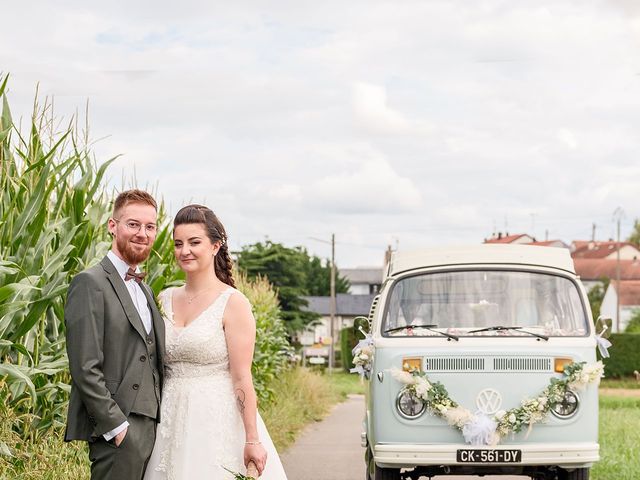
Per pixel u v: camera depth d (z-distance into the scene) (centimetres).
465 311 892
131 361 514
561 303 894
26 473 741
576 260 12656
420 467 892
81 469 790
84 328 504
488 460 837
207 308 543
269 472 556
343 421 2106
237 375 539
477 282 903
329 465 1266
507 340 861
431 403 848
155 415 520
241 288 1872
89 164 934
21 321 838
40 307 819
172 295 556
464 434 841
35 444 815
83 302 507
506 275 905
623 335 4962
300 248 5966
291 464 1277
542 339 863
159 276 1008
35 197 845
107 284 516
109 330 512
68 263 904
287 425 1636
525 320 889
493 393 851
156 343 532
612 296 10962
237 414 540
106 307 512
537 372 852
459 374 854
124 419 503
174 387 541
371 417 906
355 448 1483
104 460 505
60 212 923
